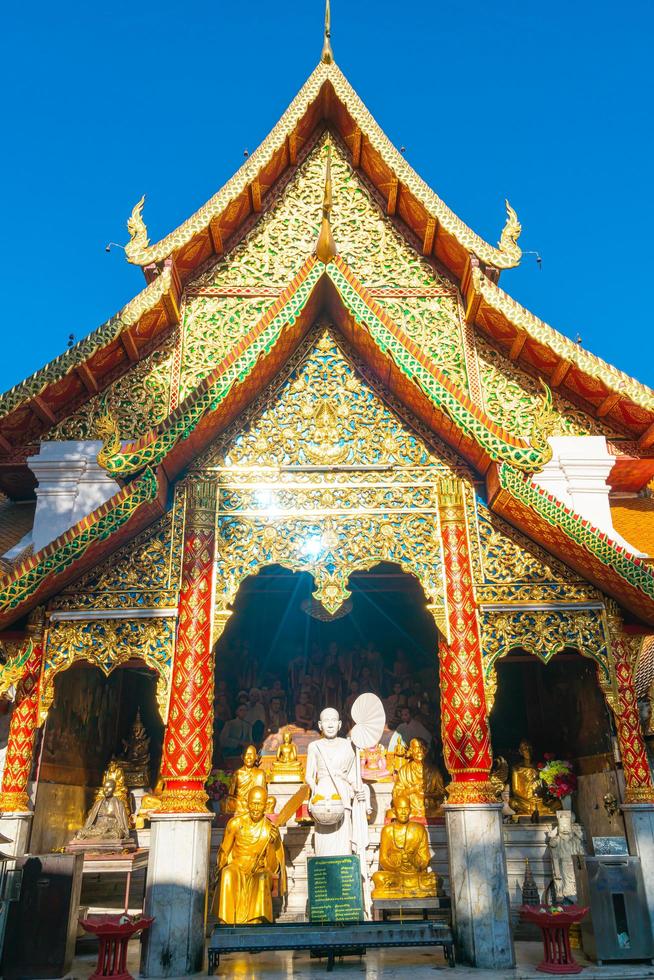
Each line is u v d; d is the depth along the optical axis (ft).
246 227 42.86
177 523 31.91
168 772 28.09
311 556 31.73
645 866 28.17
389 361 31.53
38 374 35.78
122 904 36.86
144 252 38.60
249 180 40.34
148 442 28.96
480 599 31.19
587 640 30.91
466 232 39.91
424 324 41.50
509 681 46.26
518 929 33.17
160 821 27.25
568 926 26.37
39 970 26.00
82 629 30.35
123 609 30.45
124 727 46.26
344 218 43.70
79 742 39.60
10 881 26.78
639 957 27.02
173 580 30.99
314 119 44.34
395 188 41.98
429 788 39.60
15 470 40.57
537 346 38.83
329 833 32.35
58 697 36.78
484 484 32.99
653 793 29.14
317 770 33.47
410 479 33.01
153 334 40.01
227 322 40.81
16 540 40.24
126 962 27.30
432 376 30.58
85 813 40.22
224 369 30.25
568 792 35.88
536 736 44.86
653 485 45.39
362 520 32.30
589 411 40.29
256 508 32.30
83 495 37.88
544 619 31.04
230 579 31.24
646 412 38.17
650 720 34.55
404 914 31.60
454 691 29.84
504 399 40.14
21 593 27.81
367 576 45.37
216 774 40.34
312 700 44.57
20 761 29.25
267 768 42.06
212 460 33.04
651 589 28.35
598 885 27.96
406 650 46.16
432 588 31.37
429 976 25.14
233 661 45.85
